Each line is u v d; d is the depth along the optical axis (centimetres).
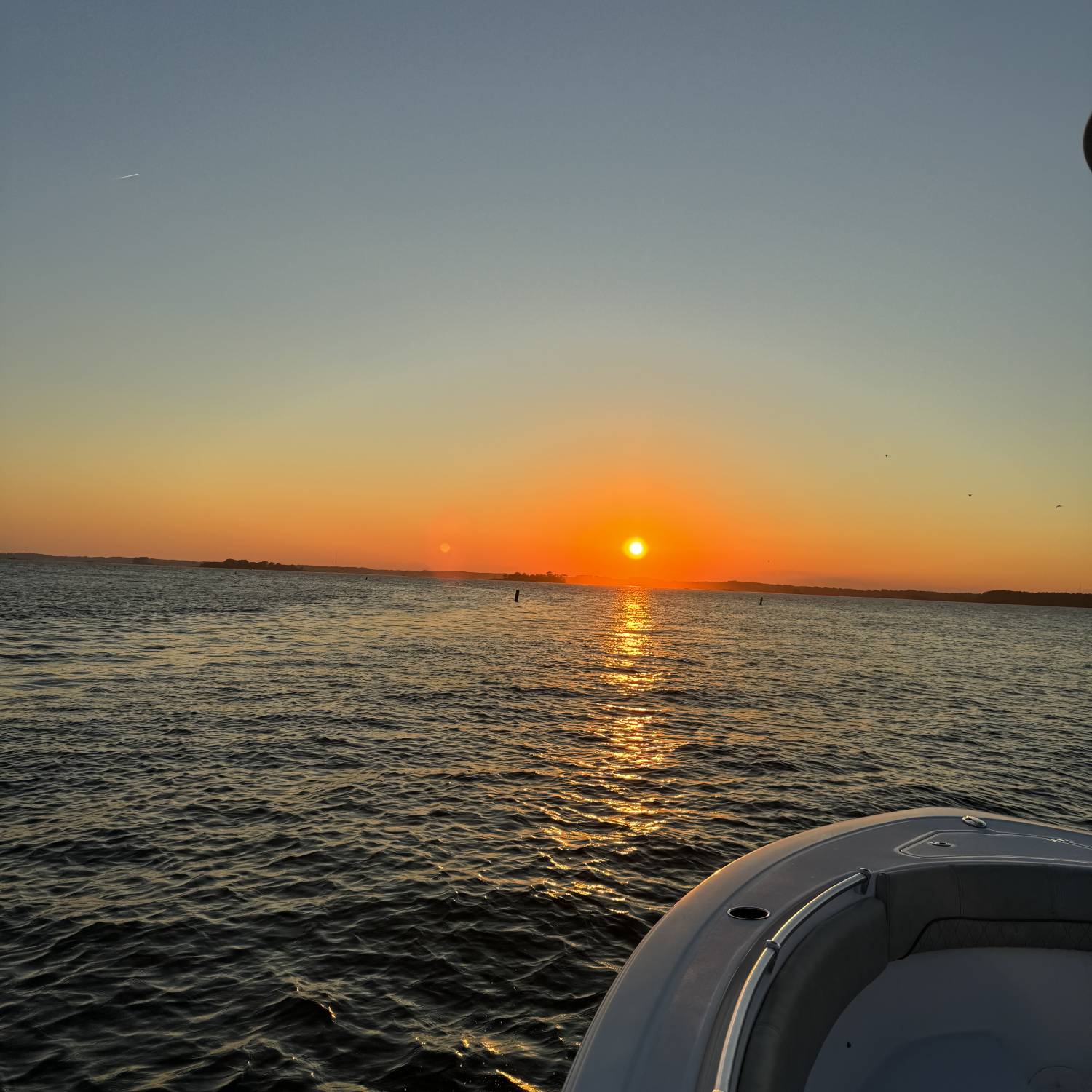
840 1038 311
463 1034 619
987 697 2883
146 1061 568
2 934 739
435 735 1723
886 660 4350
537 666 3170
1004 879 369
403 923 798
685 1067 226
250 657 3080
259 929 774
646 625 7162
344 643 3866
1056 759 1828
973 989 354
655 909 865
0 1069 550
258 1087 545
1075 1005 356
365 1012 643
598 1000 677
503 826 1123
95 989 655
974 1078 322
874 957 334
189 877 892
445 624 5806
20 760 1346
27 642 3206
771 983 275
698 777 1470
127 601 6988
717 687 2794
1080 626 13675
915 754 1789
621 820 1177
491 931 790
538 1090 558
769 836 1148
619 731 1881
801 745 1809
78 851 951
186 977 681
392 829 1081
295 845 1003
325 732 1683
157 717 1772
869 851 389
